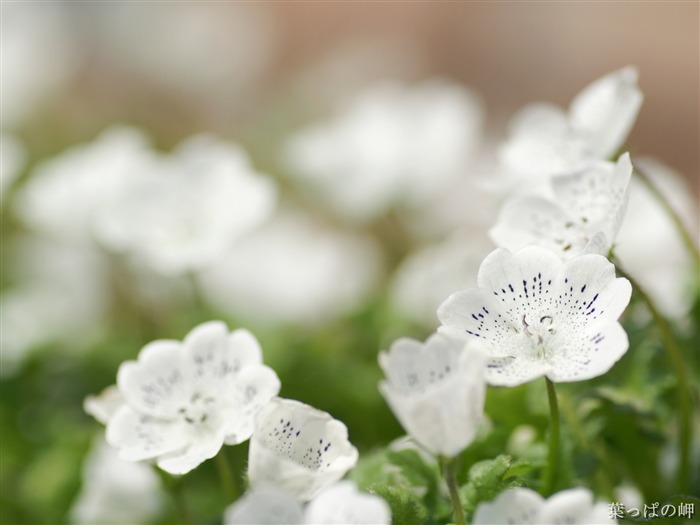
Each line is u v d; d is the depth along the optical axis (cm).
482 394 29
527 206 34
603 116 36
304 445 30
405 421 29
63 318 56
